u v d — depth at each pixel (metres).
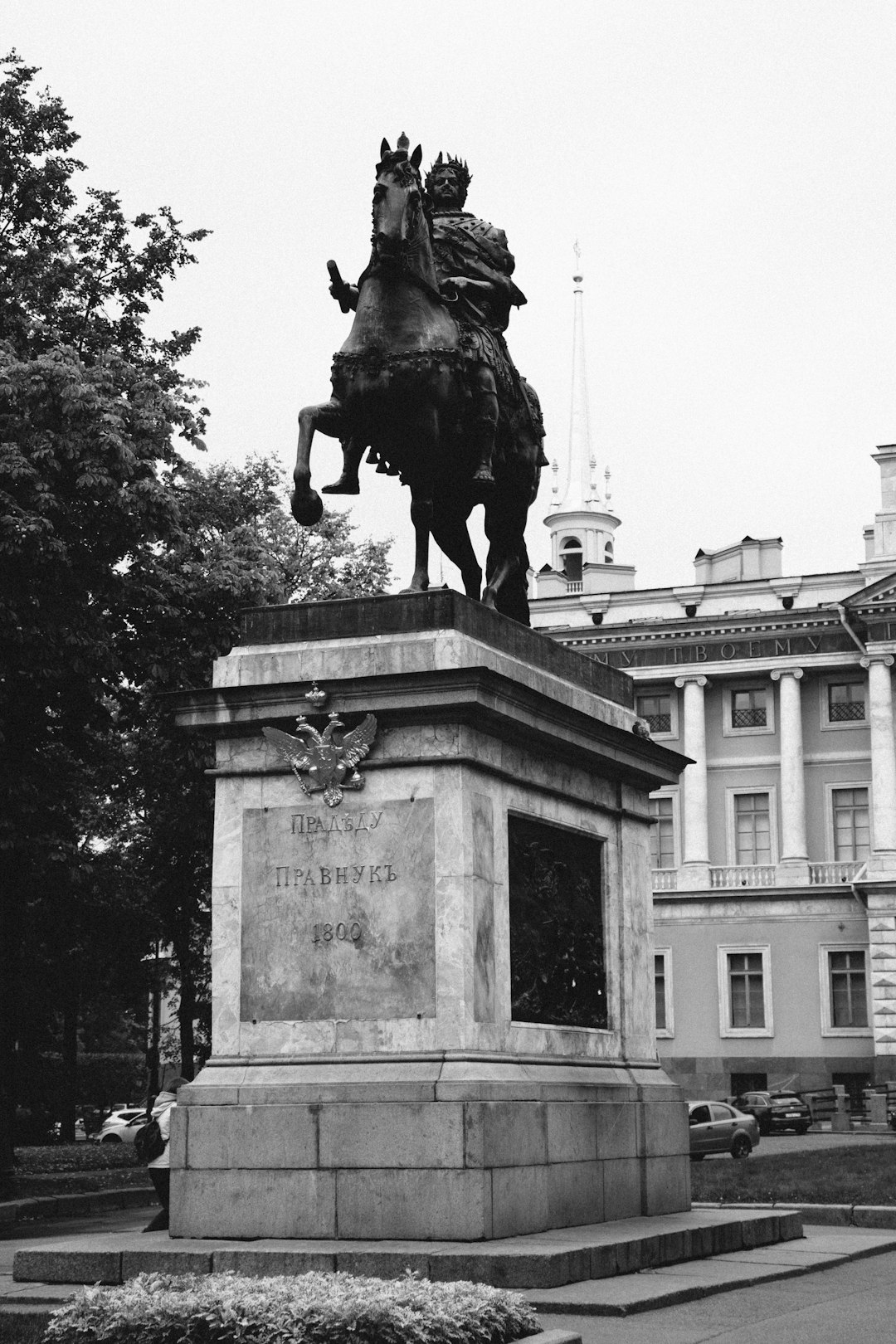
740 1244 14.87
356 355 14.15
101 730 29.64
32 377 25.94
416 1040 12.70
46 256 29.53
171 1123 12.96
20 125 30.45
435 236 15.44
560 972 14.38
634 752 15.79
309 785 13.30
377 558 47.44
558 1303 10.89
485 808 13.26
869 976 65.69
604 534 102.75
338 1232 12.37
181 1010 48.31
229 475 45.94
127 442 26.33
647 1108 15.14
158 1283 9.52
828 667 68.62
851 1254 14.82
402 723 13.15
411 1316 8.68
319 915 13.14
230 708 13.60
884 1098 56.94
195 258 31.53
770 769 69.62
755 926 68.19
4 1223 23.73
